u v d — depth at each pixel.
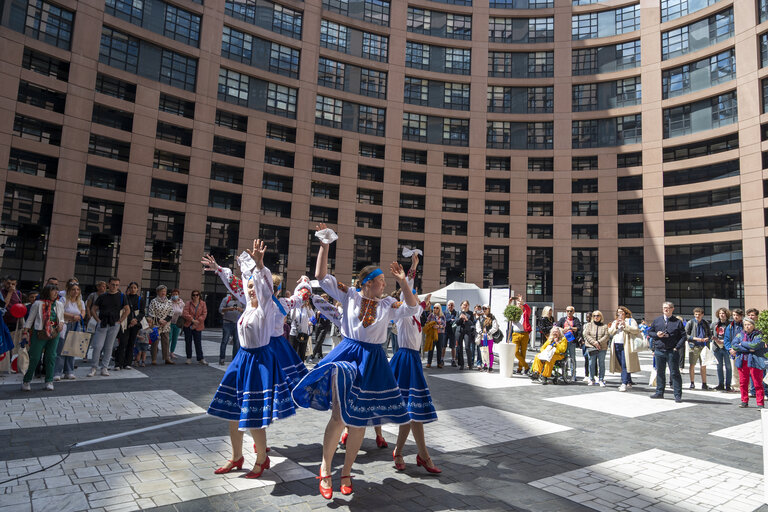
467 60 41.12
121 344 9.66
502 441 5.35
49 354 7.25
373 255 38.38
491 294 18.97
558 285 37.28
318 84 37.75
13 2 26.11
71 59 27.69
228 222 33.81
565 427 6.19
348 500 3.46
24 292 27.14
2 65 25.38
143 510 3.13
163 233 31.30
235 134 33.66
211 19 33.22
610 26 38.72
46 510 3.07
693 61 34.84
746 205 31.14
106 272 29.97
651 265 34.88
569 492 3.82
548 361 10.37
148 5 31.09
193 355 13.56
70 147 27.36
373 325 3.80
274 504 3.32
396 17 39.94
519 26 40.91
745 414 7.66
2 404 6.12
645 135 36.25
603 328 10.66
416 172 39.44
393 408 3.74
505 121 40.41
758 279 30.19
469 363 12.90
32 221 26.64
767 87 31.23
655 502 3.69
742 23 32.00
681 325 8.91
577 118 38.88
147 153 30.09
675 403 8.55
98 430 5.04
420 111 39.75
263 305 3.80
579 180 38.72
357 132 38.56
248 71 34.59
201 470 3.95
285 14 36.69
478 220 38.91
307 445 4.85
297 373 4.23
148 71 30.94
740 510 3.58
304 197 35.75
